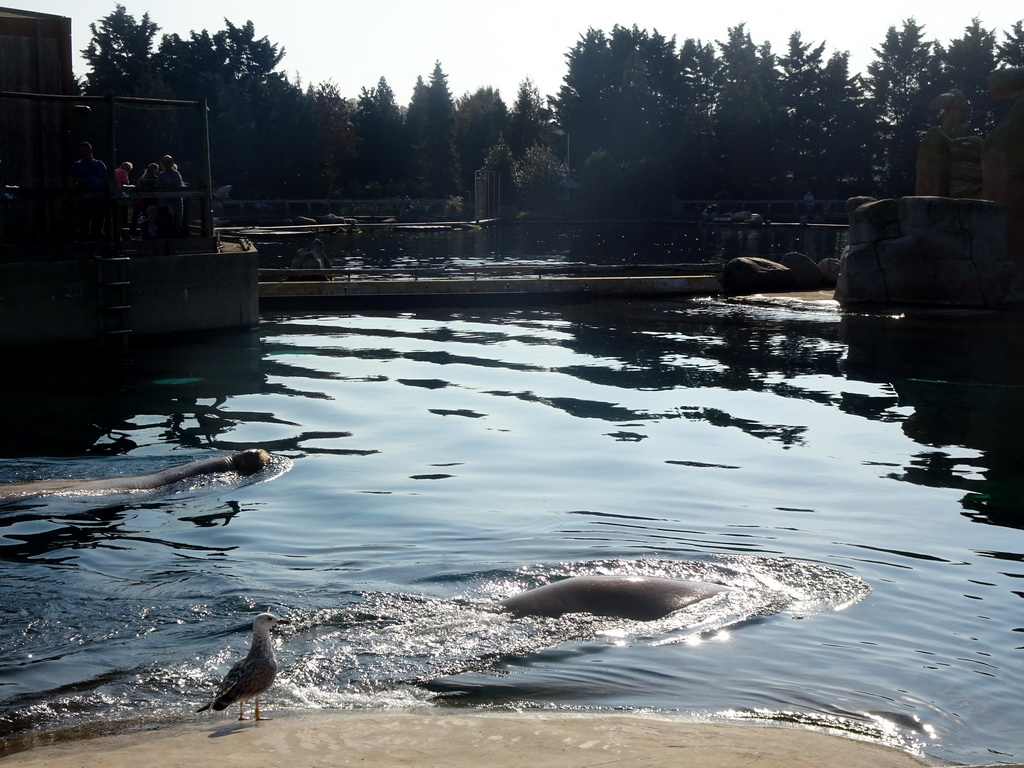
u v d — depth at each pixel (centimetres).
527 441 1400
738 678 720
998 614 828
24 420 1488
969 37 9156
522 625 809
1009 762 600
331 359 2039
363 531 1027
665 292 3266
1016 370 1897
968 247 2727
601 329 2498
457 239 6266
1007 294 2752
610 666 741
